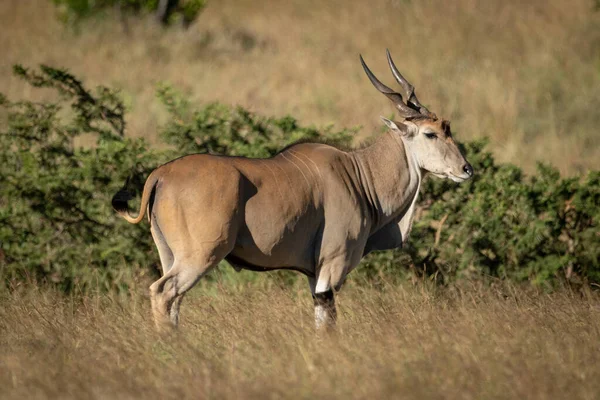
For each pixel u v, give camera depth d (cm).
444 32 6169
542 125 4747
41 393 1638
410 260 2798
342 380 1705
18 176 2773
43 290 2559
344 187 2220
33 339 1978
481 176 2919
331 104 4822
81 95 2988
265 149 2838
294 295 2564
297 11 7050
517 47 5931
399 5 6800
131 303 2425
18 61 5325
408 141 2338
